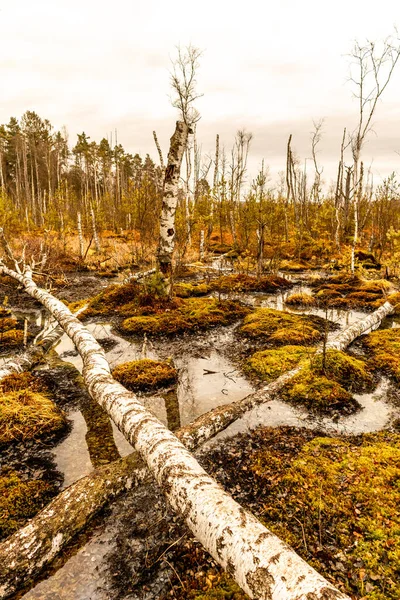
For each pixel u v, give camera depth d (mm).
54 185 48719
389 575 2781
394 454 4262
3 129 45375
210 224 24375
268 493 3773
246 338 8961
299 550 3047
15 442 4766
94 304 11664
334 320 10578
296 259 23016
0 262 14875
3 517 3494
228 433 4945
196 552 3125
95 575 2959
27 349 7840
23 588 2859
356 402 5742
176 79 13516
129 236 26828
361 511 3416
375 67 15039
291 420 5246
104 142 48812
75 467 4305
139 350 8234
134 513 3561
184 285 14352
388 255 21750
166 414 5523
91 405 5781
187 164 21703
